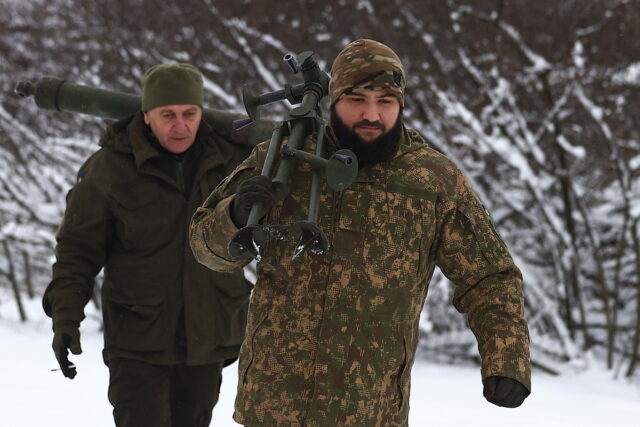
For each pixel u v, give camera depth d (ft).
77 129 65.46
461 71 61.16
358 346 10.34
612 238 64.59
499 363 10.42
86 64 65.36
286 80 63.21
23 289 84.02
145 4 63.05
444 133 62.13
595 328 64.64
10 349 41.45
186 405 16.37
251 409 10.52
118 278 15.89
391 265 10.50
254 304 10.75
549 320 61.52
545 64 57.62
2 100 65.46
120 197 15.72
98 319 61.31
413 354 10.91
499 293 10.87
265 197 9.59
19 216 65.10
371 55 10.36
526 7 57.98
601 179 62.59
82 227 15.79
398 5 59.57
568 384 49.32
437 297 56.34
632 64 59.11
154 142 16.12
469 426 28.89
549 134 62.85
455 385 41.75
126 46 63.52
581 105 60.39
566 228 61.87
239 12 62.13
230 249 9.30
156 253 15.75
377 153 10.53
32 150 63.67
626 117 60.54
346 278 10.39
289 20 62.13
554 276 64.08
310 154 10.02
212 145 16.30
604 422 32.32
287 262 10.50
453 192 10.89
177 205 15.92
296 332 10.40
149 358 15.60
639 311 54.75
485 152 56.65
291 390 10.36
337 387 10.28
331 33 61.52
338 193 10.55
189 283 15.79
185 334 15.80
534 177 55.42
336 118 10.56
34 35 65.21
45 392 28.86
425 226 10.68
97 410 26.32
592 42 58.95
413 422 29.04
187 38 64.13
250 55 60.44
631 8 57.52
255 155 11.11
